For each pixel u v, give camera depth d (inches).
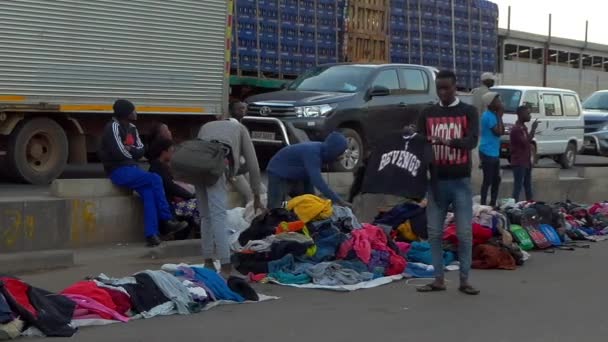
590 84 1562.5
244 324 277.7
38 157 537.0
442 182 324.2
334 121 573.9
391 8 829.8
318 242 363.6
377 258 358.9
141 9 566.9
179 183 422.0
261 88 730.2
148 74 574.2
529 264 404.2
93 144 578.9
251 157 358.6
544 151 822.5
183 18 590.9
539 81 1434.5
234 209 404.2
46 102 523.8
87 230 396.5
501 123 507.8
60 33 527.5
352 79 607.5
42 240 379.2
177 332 266.2
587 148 927.0
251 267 350.3
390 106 610.5
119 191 408.8
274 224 374.0
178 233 417.1
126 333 263.7
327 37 772.0
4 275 291.9
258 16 716.0
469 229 328.8
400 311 300.5
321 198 398.0
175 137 616.4
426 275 364.5
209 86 610.9
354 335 267.4
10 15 503.8
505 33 1295.5
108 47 551.8
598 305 316.2
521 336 270.7
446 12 893.2
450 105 320.5
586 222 493.7
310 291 330.3
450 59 900.6
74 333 261.3
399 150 336.5
